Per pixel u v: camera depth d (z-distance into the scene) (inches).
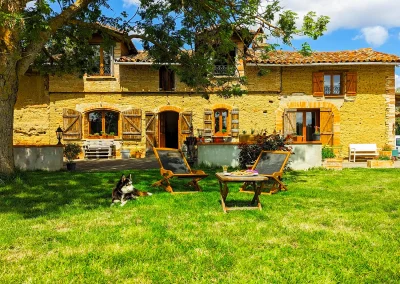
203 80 388.8
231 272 122.6
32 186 295.9
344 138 614.5
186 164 293.7
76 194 264.4
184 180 333.4
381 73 610.5
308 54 312.2
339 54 634.8
